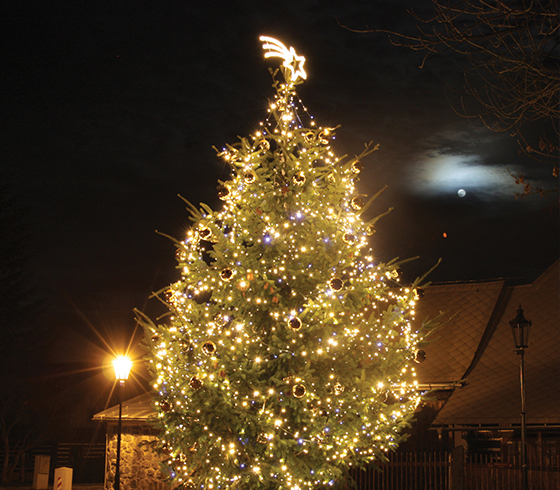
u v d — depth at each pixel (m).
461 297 18.23
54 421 27.27
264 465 8.41
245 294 9.14
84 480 26.56
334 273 9.29
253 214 9.62
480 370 15.61
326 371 9.08
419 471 13.37
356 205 9.37
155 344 9.81
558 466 12.63
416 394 9.55
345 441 8.74
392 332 9.46
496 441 14.84
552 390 13.79
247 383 8.70
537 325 16.47
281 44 10.08
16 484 25.06
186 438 8.85
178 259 9.96
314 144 9.85
